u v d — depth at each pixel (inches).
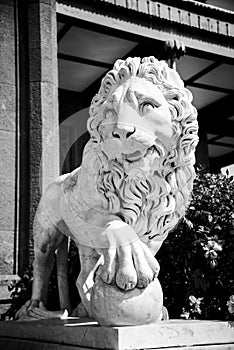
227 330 60.7
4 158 142.4
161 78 64.8
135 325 56.2
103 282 57.6
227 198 106.1
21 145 145.6
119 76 64.6
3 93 148.1
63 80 230.8
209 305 97.7
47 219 81.4
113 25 178.9
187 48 195.5
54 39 158.1
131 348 52.7
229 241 100.4
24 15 158.1
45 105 148.4
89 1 174.7
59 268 88.2
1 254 134.6
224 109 279.3
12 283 122.4
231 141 334.0
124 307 55.6
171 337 55.9
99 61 218.1
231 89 257.8
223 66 228.8
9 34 154.3
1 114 145.6
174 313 98.5
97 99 66.2
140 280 56.4
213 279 98.5
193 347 56.4
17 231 138.2
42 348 64.8
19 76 152.1
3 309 124.1
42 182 86.4
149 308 56.4
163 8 189.0
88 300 71.4
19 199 140.6
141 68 64.4
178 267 99.3
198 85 251.3
